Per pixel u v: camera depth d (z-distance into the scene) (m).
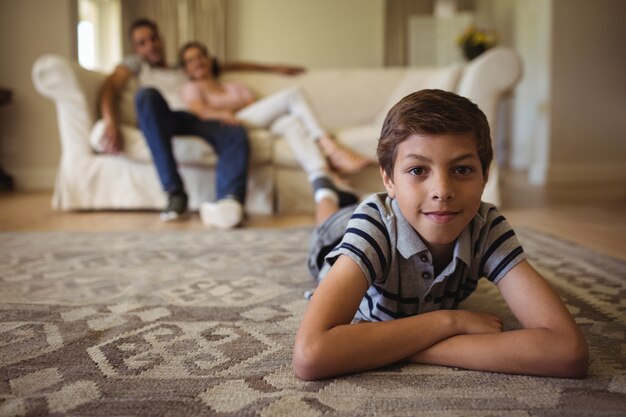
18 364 0.77
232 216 2.17
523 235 1.94
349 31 6.17
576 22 4.25
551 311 0.71
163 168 2.42
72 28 4.17
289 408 0.63
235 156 2.42
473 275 0.81
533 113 5.50
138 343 0.86
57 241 1.86
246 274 1.36
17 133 4.09
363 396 0.66
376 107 3.26
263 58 6.11
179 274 1.36
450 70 2.77
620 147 4.43
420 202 0.68
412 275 0.77
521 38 5.65
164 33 5.70
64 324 0.96
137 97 2.43
